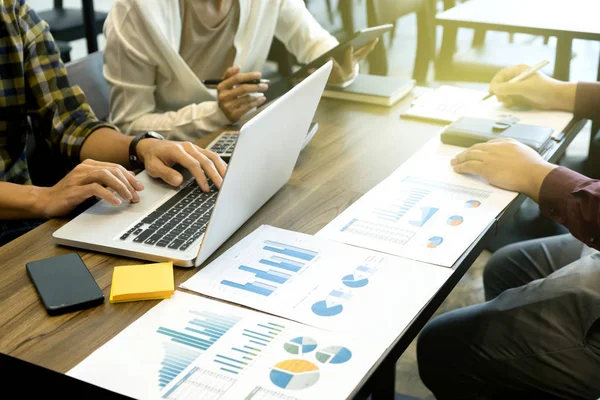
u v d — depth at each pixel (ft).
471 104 5.50
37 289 3.12
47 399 2.80
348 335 2.78
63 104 5.26
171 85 6.22
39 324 2.92
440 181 4.19
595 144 7.77
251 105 5.50
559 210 3.89
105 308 3.01
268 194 3.92
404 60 15.10
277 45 10.27
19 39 5.03
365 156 4.61
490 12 8.23
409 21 18.33
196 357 2.68
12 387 2.84
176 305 3.02
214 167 4.05
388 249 3.43
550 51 9.57
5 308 3.03
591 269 4.03
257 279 3.19
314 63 5.79
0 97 5.05
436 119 5.21
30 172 5.84
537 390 4.12
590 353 3.89
